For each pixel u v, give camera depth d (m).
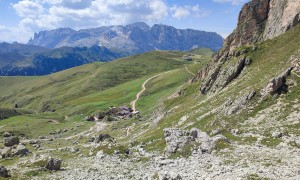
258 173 32.41
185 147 48.44
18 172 42.75
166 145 56.88
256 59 111.69
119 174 40.31
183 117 104.19
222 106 88.75
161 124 115.19
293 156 40.06
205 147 47.66
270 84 76.19
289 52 95.56
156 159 47.44
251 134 55.34
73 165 49.62
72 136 161.62
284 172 32.38
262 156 40.88
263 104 73.81
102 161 51.72
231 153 43.97
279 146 46.88
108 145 61.41
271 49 111.69
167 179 31.61
